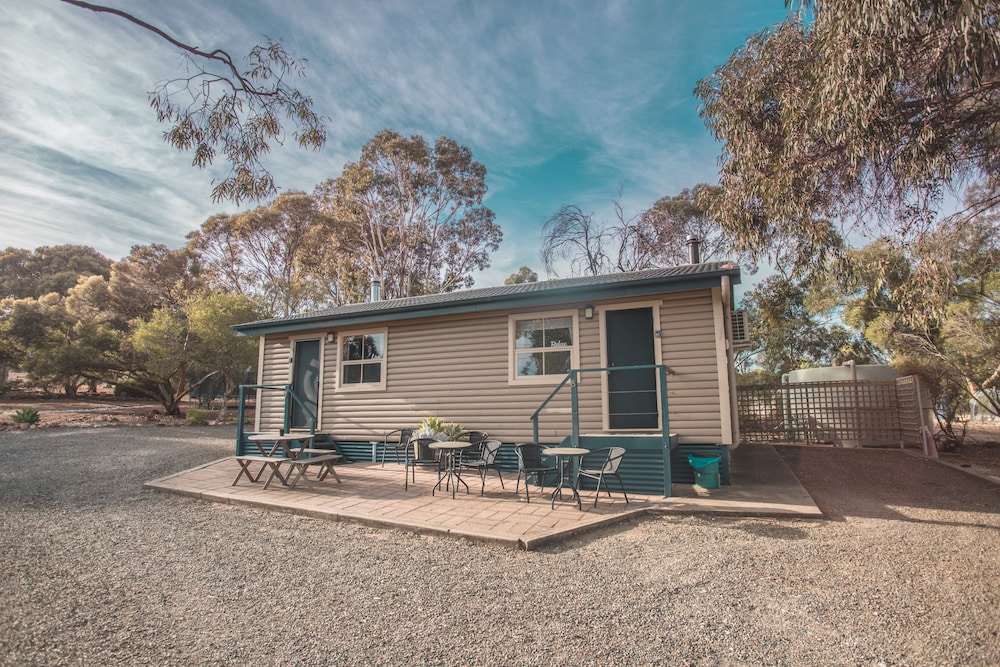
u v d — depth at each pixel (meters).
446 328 9.00
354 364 9.94
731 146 6.04
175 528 5.20
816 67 4.97
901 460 9.52
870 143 4.71
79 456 10.38
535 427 6.88
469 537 4.71
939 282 5.34
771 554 4.18
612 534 4.88
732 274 6.68
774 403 12.62
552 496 6.27
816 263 6.31
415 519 5.27
